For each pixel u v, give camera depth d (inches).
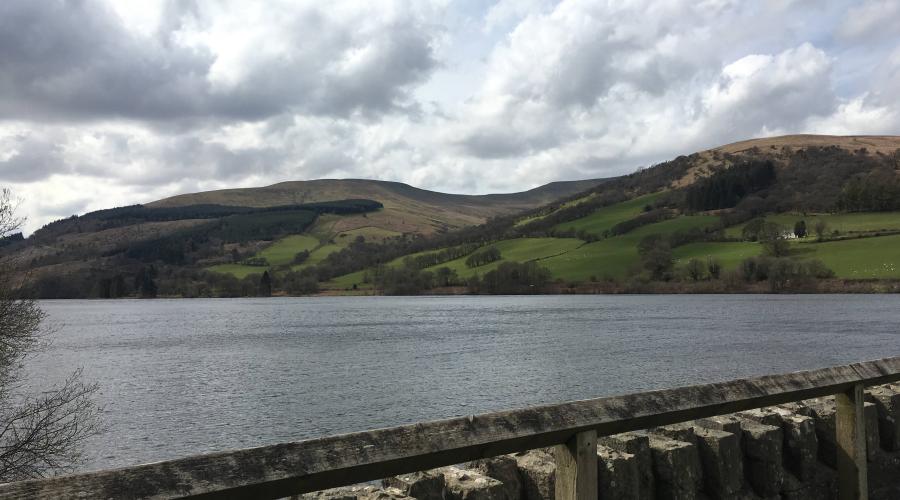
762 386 174.1
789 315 3459.6
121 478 87.9
